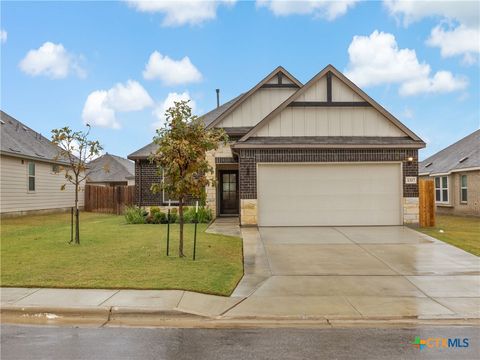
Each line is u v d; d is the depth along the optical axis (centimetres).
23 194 2216
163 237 1252
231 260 958
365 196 1507
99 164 3797
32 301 633
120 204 2477
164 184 942
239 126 1927
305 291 737
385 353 474
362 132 1535
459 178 2308
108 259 923
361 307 649
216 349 482
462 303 671
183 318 601
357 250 1094
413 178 1500
